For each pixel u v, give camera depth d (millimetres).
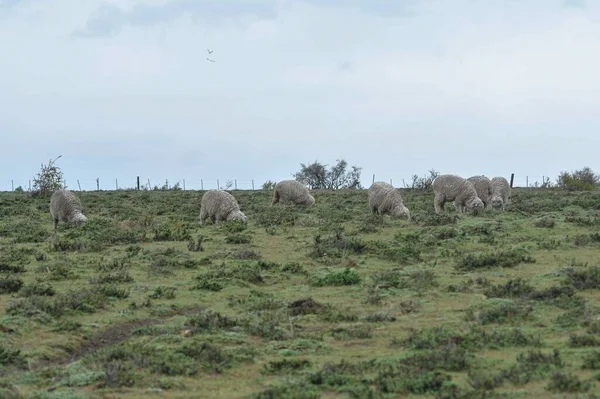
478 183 66688
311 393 20234
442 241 46781
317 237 46844
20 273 38500
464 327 26938
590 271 33844
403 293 33406
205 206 59094
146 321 29641
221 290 34531
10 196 90812
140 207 77062
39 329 27219
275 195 73812
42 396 20281
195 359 23562
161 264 40000
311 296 33219
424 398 19859
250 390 21172
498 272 37156
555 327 26328
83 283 35844
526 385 20359
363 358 23797
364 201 78750
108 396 20562
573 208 68750
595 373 20828
